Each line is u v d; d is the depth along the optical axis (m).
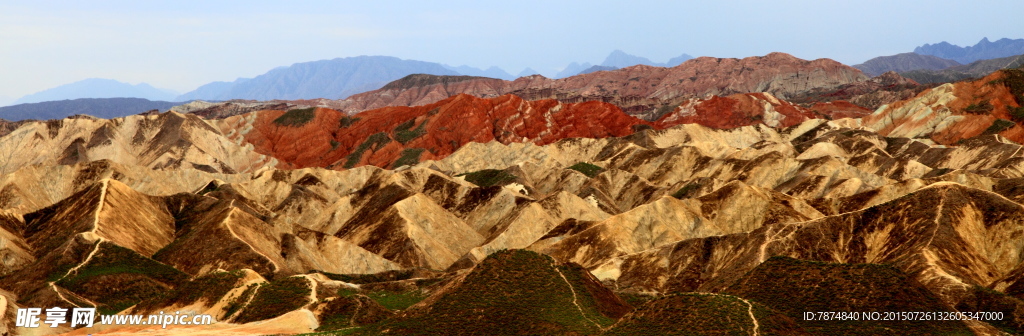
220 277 133.00
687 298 95.88
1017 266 135.25
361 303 120.44
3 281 155.12
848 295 99.62
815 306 99.31
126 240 174.38
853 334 94.38
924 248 132.88
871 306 97.69
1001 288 121.94
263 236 180.38
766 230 151.38
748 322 90.44
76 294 146.12
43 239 177.00
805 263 106.75
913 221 143.38
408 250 190.25
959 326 95.00
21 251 170.50
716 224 183.88
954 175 191.12
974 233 140.38
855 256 145.00
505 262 113.06
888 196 183.00
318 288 129.88
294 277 133.12
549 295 108.06
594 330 99.69
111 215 179.12
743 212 184.00
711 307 93.25
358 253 185.62
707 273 149.25
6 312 127.44
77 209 184.38
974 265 132.38
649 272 153.25
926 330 94.19
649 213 179.38
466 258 186.75
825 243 146.75
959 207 143.25
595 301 109.88
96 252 159.88
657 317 94.62
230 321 123.31
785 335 89.69
